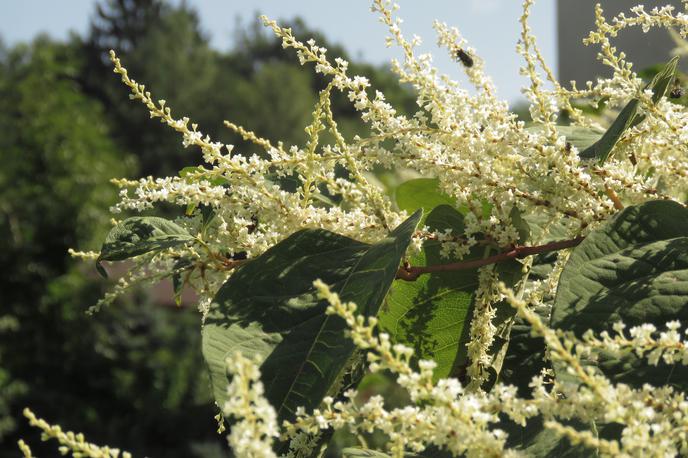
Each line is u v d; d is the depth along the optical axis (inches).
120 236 20.2
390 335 20.6
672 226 17.3
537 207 19.3
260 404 13.9
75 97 206.2
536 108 19.1
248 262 19.4
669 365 15.9
